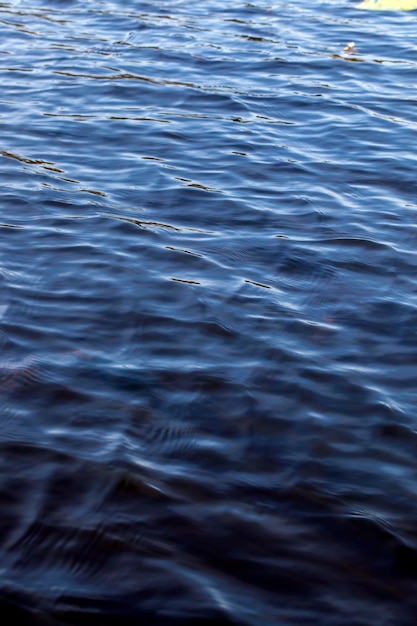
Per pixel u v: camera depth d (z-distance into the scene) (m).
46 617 2.81
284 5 13.08
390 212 6.29
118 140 7.64
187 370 4.24
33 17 12.06
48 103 8.55
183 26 11.66
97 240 5.67
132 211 6.18
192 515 3.30
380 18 12.29
